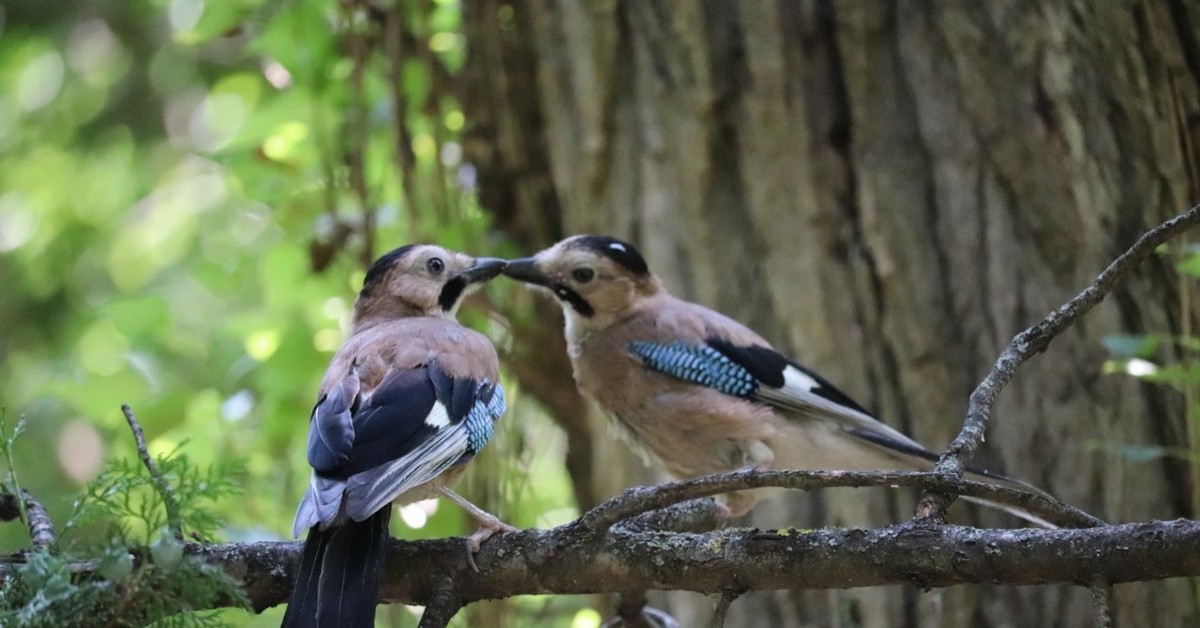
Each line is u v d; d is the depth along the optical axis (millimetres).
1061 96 9188
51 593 5031
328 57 11875
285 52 11867
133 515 5453
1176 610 8586
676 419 9391
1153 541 4793
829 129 9797
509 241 11867
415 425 6672
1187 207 8945
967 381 9250
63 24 16500
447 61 12523
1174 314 8891
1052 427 9008
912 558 5211
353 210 12422
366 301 9195
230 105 16656
